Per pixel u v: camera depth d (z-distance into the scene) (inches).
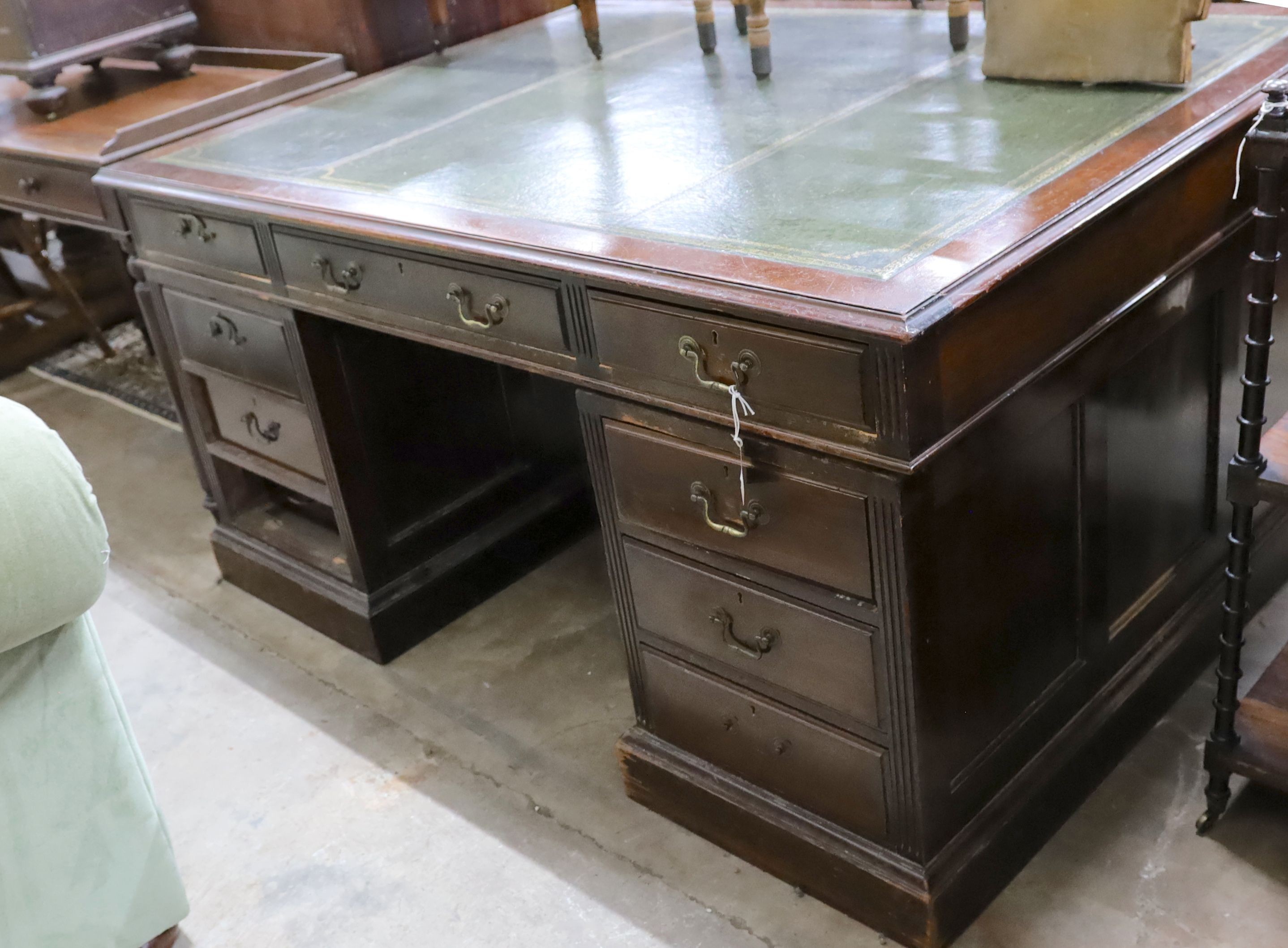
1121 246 61.2
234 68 114.5
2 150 101.1
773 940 69.1
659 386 61.4
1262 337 58.9
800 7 103.5
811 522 59.3
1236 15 81.1
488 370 98.9
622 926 71.3
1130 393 68.9
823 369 53.6
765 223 61.4
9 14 101.3
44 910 66.9
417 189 75.3
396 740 88.8
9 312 148.7
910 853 65.7
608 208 67.0
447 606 100.5
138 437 138.0
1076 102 71.0
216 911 76.5
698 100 82.9
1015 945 66.8
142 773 69.5
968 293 51.8
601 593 102.1
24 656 62.4
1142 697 78.2
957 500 58.8
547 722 88.6
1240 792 74.4
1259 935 65.2
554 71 96.7
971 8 95.3
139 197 90.2
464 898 74.9
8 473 56.3
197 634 104.0
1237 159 67.2
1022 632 67.6
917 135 70.0
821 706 65.3
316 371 87.6
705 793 74.2
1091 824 73.8
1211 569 84.3
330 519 105.5
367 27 105.0
